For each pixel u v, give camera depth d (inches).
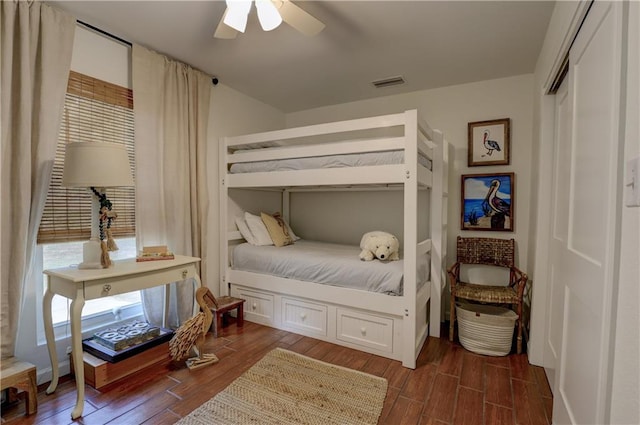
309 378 80.8
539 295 88.0
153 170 98.0
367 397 72.9
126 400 71.1
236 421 64.4
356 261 100.0
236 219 130.0
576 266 52.5
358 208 145.1
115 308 95.6
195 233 110.4
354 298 96.3
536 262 88.3
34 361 76.9
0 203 67.2
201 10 79.1
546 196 86.7
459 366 88.4
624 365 33.2
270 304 115.2
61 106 76.8
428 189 121.5
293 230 162.4
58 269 73.8
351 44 95.6
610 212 36.6
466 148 124.1
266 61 107.0
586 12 50.3
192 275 89.4
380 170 91.0
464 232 124.5
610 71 38.9
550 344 80.7
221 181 123.4
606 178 39.0
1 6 67.3
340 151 97.1
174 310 106.3
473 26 84.8
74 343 65.7
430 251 111.4
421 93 132.5
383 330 93.4
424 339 104.3
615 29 36.4
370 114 144.3
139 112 94.7
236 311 126.8
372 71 114.4
